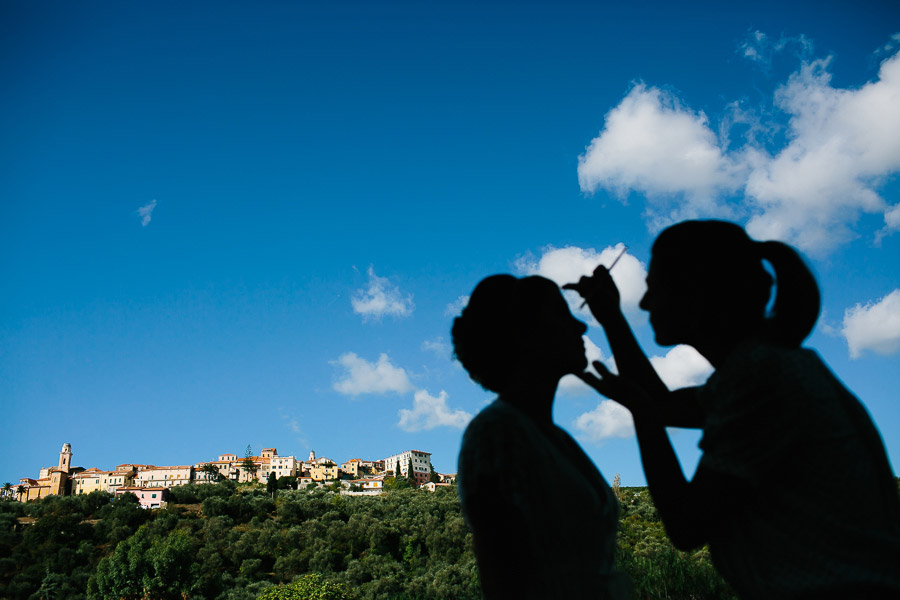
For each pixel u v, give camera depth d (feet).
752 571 4.02
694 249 4.63
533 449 4.18
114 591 186.60
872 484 3.82
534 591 3.85
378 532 202.69
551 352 4.80
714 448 4.17
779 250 4.58
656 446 4.25
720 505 3.94
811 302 4.40
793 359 4.07
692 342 4.85
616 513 4.91
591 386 4.81
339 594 148.15
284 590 149.59
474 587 16.76
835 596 3.62
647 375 5.88
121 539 240.53
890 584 3.56
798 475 3.85
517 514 3.90
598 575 4.30
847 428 3.87
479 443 4.18
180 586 187.42
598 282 6.18
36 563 212.64
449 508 235.81
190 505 296.30
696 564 13.56
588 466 5.11
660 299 4.83
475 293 5.05
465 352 4.95
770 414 3.93
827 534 3.72
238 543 219.61
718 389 4.31
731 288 4.52
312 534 222.69
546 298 4.90
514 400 4.78
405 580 157.99
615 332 6.02
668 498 4.09
